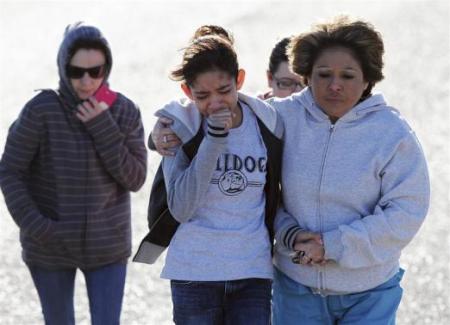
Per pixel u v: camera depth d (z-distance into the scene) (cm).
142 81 3666
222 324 929
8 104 3441
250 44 4269
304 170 938
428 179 932
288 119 952
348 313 959
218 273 910
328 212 937
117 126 1036
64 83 1031
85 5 6359
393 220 914
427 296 1547
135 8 5984
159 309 1516
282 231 941
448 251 1772
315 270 946
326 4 5141
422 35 3975
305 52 920
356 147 928
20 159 1030
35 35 5331
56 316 1070
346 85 905
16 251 1842
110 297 1062
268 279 934
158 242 939
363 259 920
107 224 1052
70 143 1029
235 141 920
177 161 920
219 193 912
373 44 905
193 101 923
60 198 1034
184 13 5600
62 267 1055
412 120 2789
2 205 2164
